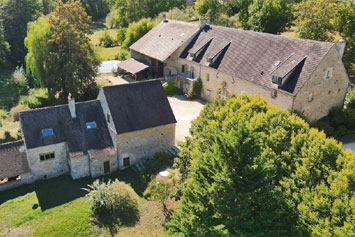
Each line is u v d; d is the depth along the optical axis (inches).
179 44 1998.0
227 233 695.7
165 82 2082.9
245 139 700.0
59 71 1930.4
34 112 1215.6
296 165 808.9
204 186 777.6
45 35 1883.6
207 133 972.6
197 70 1894.7
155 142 1337.4
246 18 2842.0
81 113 1280.8
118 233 941.8
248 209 709.9
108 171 1267.2
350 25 1940.2
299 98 1326.3
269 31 2500.0
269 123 959.6
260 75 1478.8
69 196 1117.1
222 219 745.6
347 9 1963.6
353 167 724.0
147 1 3919.8
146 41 2311.8
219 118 1043.3
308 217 685.3
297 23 2198.6
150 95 1339.8
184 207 792.3
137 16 3897.6
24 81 2365.9
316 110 1448.1
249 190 706.8
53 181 1213.7
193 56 1893.5
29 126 1188.5
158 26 2381.9
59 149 1218.6
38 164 1197.1
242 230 701.9
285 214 740.7
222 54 1750.7
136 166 1302.9
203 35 1957.4
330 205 674.8
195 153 926.4
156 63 2215.8
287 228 725.9
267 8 2439.7
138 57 2388.0
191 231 711.7
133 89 1317.7
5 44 2573.8
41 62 1919.3
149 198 1081.4
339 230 613.3
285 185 769.6
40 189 1159.0
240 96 1214.3
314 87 1365.7
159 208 1039.6
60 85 1989.4
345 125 1491.1
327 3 1994.3
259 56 1557.6
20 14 2770.7
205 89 1870.1
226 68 1664.6
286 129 952.3
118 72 2455.7
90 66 1985.7
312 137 881.5
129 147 1277.1
